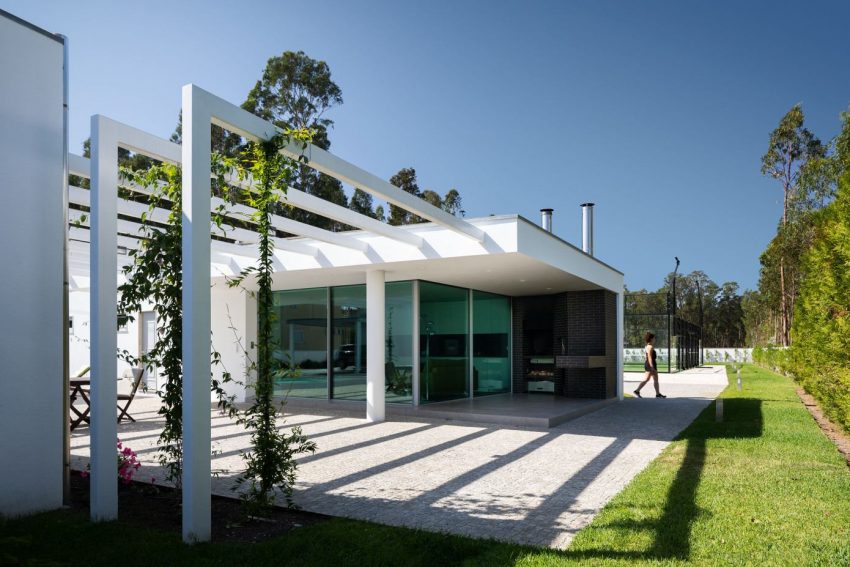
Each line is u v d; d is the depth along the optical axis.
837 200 7.63
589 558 3.49
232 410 4.59
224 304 13.27
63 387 4.95
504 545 3.74
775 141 36.78
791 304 35.69
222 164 4.83
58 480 4.87
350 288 12.71
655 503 4.70
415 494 5.25
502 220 8.37
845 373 7.16
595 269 12.48
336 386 12.88
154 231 4.82
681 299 74.12
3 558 3.14
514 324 15.41
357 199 27.88
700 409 11.89
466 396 13.38
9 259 4.63
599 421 10.18
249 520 4.42
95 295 4.39
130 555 3.55
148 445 7.95
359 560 3.47
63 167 5.07
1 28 4.66
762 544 3.72
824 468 5.91
